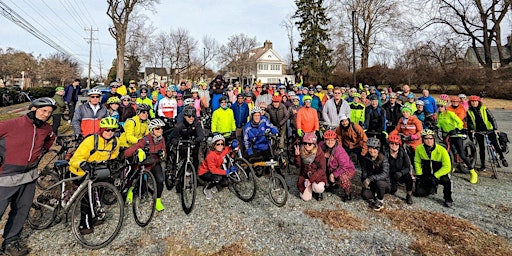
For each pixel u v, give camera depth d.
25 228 3.87
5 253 3.20
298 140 6.35
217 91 9.02
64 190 3.94
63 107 9.44
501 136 6.62
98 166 3.64
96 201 3.81
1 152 3.05
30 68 58.28
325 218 4.22
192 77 63.50
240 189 5.03
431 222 4.07
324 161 4.82
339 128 5.90
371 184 4.57
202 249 3.44
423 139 4.86
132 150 4.12
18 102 21.61
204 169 4.86
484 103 22.52
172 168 5.26
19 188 3.15
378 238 3.67
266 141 5.59
